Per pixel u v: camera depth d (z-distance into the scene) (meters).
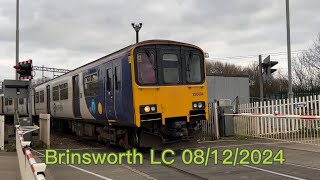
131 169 10.52
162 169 10.40
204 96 13.23
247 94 29.20
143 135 12.64
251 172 9.53
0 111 39.34
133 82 12.09
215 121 16.41
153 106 12.22
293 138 14.61
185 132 12.70
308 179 8.56
